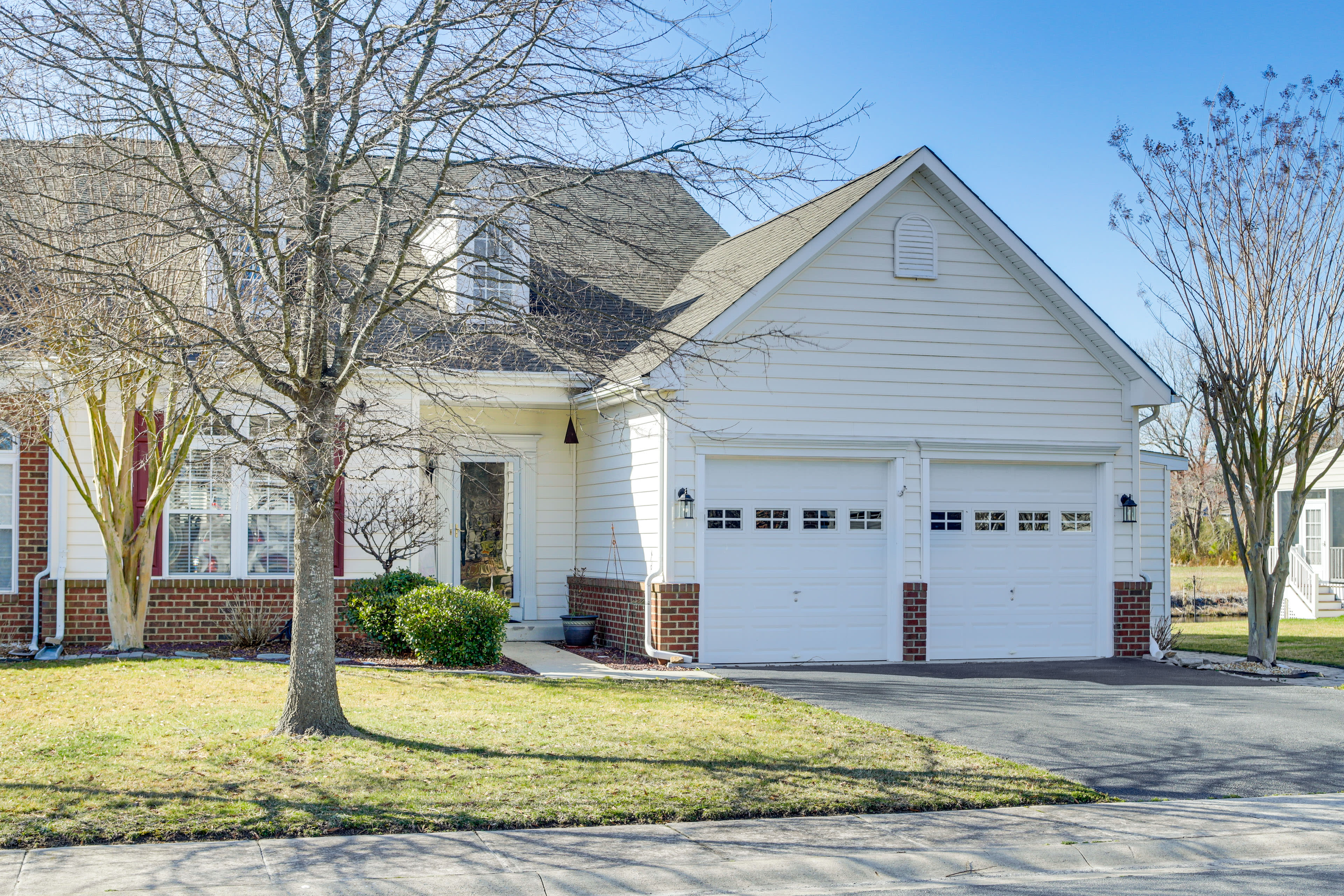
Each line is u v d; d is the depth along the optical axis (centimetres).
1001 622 1680
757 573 1579
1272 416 1717
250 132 920
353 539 1614
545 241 966
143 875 621
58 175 963
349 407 958
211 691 1155
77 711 1041
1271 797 870
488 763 878
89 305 1041
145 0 905
